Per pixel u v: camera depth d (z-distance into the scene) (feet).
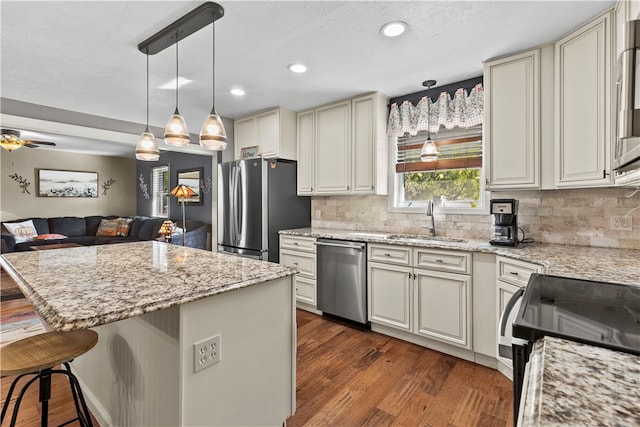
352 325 9.87
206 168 18.85
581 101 6.38
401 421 5.56
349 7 5.91
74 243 19.43
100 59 7.82
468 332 7.52
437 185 10.27
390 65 8.34
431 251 8.07
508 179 7.64
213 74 8.56
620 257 5.92
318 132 11.80
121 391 4.87
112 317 3.04
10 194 20.11
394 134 10.58
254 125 12.78
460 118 9.32
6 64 8.02
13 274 4.74
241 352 4.35
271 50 7.50
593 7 5.83
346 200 12.21
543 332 2.75
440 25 6.48
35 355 3.97
